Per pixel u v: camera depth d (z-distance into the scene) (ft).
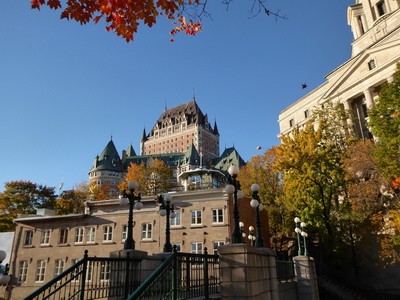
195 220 88.74
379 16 166.50
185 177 118.01
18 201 192.85
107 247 94.84
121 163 395.75
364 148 93.20
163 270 26.68
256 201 44.98
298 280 61.87
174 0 19.33
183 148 550.36
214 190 89.20
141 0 18.84
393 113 72.13
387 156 68.49
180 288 28.50
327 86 172.24
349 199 95.55
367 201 88.17
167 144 571.69
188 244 86.84
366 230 89.71
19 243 105.60
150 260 40.52
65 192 212.23
